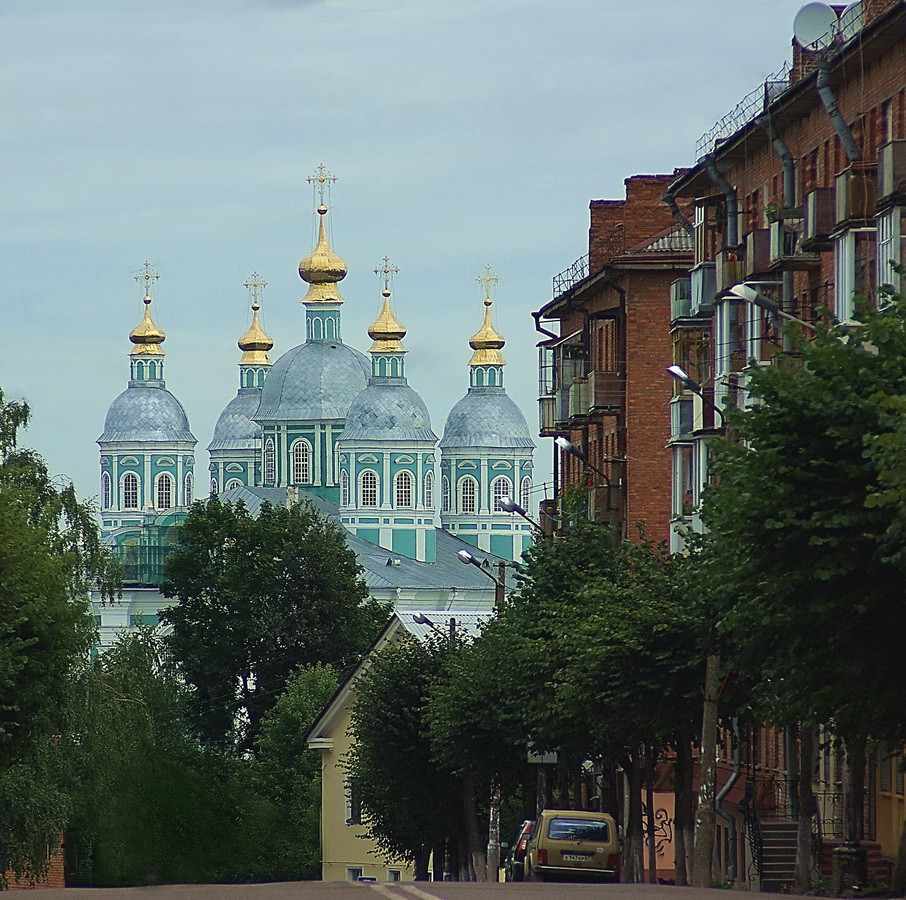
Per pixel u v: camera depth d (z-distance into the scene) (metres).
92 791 157.62
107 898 67.94
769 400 84.25
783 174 146.50
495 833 178.12
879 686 84.31
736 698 121.94
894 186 108.88
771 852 141.75
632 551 131.12
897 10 113.94
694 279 164.62
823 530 82.00
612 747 137.25
